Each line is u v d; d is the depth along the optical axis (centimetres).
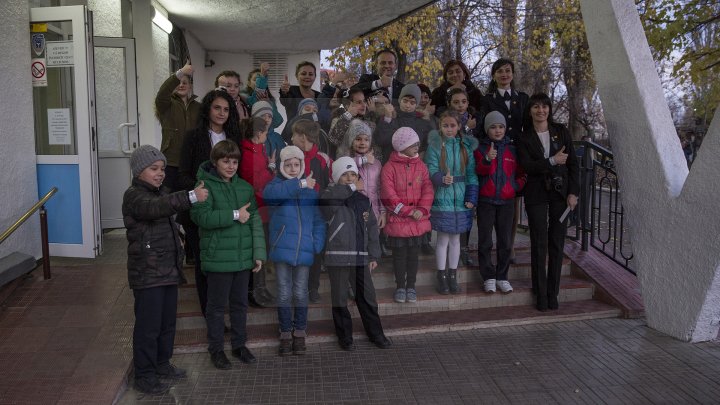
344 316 418
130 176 673
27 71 518
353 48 1273
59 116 532
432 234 361
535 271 493
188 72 487
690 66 978
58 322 416
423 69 1281
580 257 579
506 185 480
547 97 483
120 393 344
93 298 455
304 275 318
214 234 375
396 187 321
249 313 449
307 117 313
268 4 733
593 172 588
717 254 406
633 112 461
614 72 470
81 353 375
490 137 479
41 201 479
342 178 300
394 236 338
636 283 527
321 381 370
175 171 494
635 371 387
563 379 375
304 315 407
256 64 1157
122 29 708
